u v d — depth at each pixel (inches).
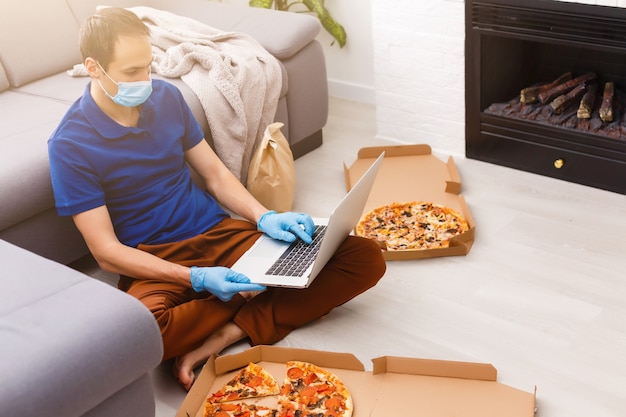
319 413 70.6
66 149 79.6
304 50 119.3
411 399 72.3
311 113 122.6
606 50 98.1
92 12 122.5
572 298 85.8
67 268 70.6
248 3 149.9
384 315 86.0
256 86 108.3
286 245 84.1
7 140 95.6
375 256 84.0
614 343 78.9
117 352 62.3
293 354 77.5
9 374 57.7
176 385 79.2
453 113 116.7
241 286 77.5
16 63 112.7
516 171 113.1
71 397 59.5
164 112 86.6
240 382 75.5
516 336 81.1
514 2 102.5
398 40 117.3
